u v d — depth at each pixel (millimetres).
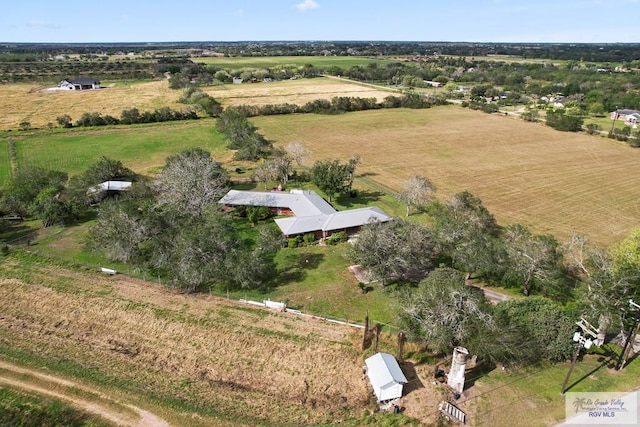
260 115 155500
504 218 72375
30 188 72000
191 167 71000
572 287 51281
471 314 38000
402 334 39688
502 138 128000
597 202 79500
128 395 35156
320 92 196375
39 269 54125
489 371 38312
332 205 76438
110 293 49312
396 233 51625
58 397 34750
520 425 32812
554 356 38250
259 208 69375
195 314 45812
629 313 40938
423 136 129875
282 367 39031
